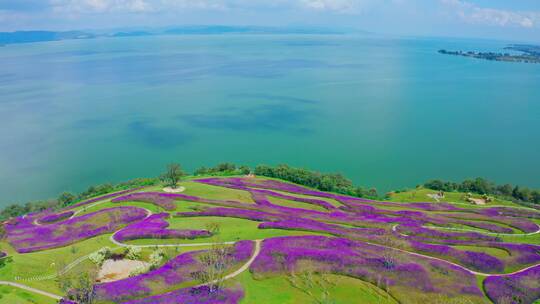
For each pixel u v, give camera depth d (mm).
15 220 104250
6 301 56031
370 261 68875
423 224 98750
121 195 116938
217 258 66750
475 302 58844
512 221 102875
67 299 56906
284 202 111750
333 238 79938
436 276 65500
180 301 56438
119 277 66875
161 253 73312
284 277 65188
